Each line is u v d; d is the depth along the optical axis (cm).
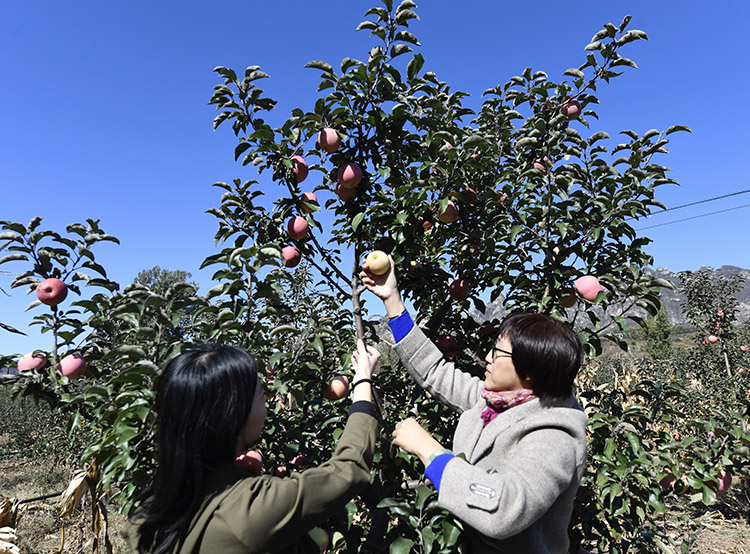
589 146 257
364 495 185
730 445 277
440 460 117
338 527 180
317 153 234
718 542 500
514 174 268
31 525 562
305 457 209
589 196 245
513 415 126
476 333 258
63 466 864
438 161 217
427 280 252
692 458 275
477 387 164
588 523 236
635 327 2078
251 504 99
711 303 969
